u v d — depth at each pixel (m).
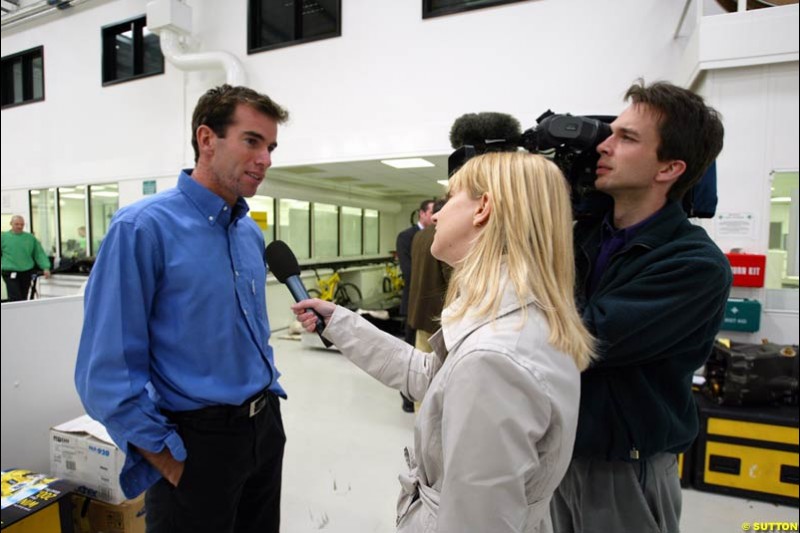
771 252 2.62
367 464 2.54
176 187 1.24
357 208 8.69
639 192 0.91
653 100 0.85
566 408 0.61
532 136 1.06
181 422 1.15
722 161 2.67
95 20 6.42
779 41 2.49
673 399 0.89
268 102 1.22
